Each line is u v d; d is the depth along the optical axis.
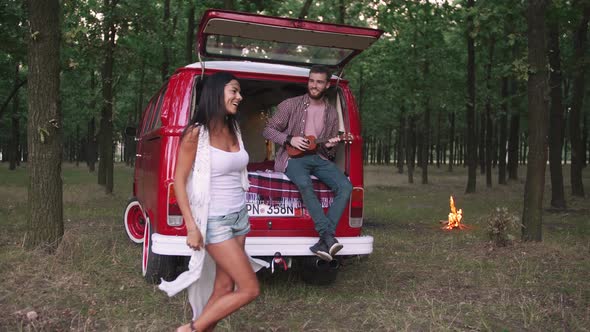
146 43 17.56
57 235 6.33
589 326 4.39
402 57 22.50
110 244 7.50
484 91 22.02
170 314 4.53
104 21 14.70
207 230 3.28
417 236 9.27
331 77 5.52
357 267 6.72
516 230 9.90
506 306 4.95
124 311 4.50
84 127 46.97
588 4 11.81
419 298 5.25
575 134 17.64
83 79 23.77
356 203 5.35
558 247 7.77
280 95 6.80
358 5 15.39
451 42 22.41
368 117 39.34
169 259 5.34
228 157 3.32
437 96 22.50
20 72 26.94
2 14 13.80
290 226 5.15
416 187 22.67
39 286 5.03
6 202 13.02
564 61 14.96
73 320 4.27
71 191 16.11
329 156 5.54
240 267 3.28
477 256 7.37
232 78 3.36
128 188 18.31
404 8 15.26
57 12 6.32
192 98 5.03
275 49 5.63
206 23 4.97
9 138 44.59
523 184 23.88
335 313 4.70
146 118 7.43
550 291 5.50
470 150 19.36
